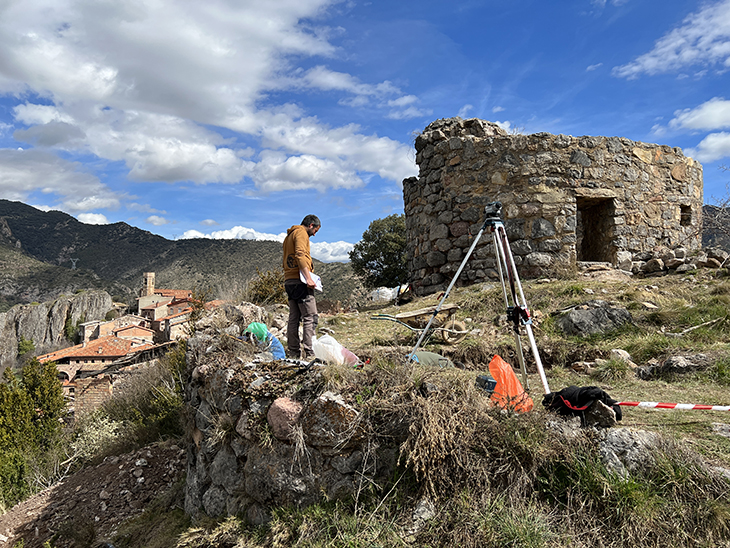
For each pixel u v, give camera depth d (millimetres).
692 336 6109
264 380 3867
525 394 3764
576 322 6746
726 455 2998
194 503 4348
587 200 10969
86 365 34375
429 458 3070
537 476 2996
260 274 10688
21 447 11297
